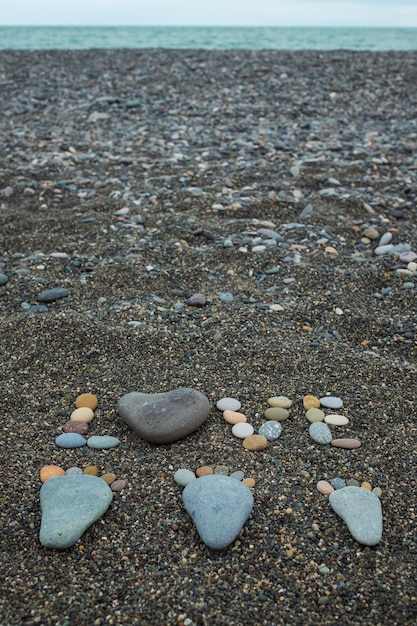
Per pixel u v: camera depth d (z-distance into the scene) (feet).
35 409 2.39
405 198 4.53
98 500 1.91
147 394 2.35
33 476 2.06
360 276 3.41
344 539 1.84
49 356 2.70
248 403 2.43
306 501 1.97
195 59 10.10
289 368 2.63
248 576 1.72
